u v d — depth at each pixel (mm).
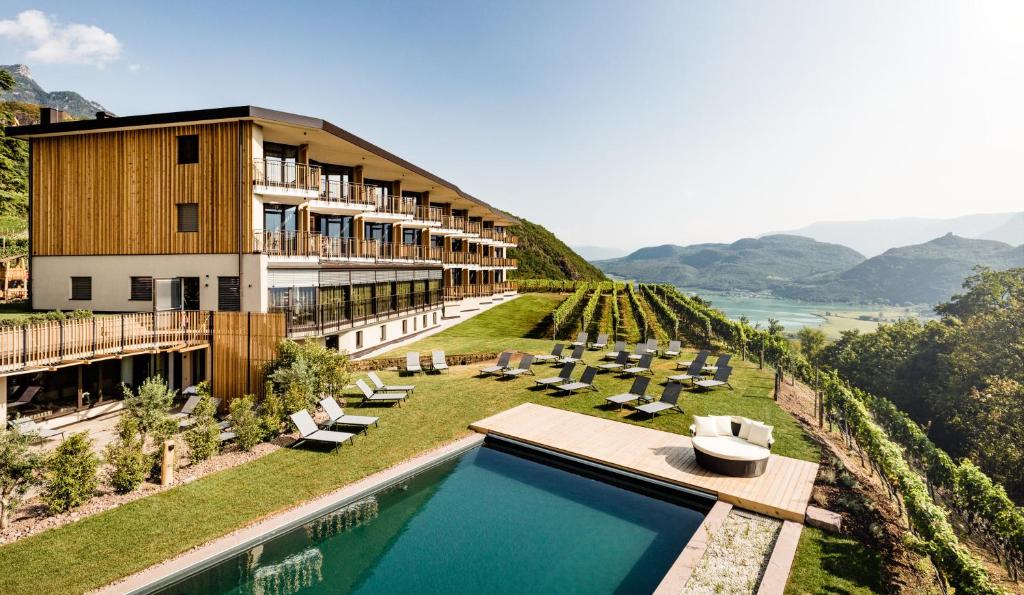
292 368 14781
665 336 32125
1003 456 20281
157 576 7312
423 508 10164
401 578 7816
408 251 32000
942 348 33562
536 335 33688
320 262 21828
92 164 20281
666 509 10289
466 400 16938
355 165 26594
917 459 15797
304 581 7676
